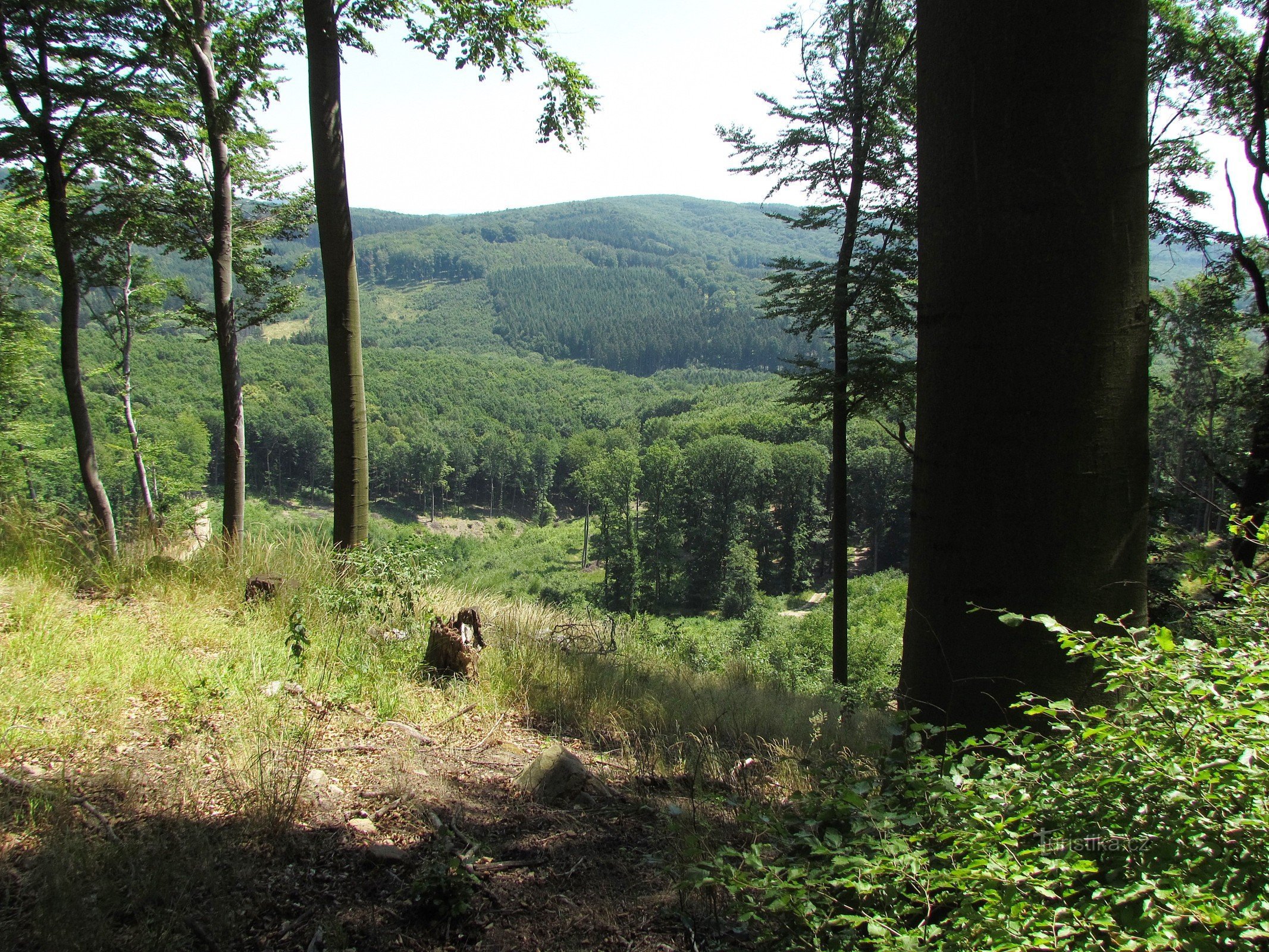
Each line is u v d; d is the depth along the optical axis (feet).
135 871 7.95
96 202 34.55
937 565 8.77
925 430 8.94
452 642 17.04
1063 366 7.86
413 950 7.66
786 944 6.71
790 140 37.70
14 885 7.64
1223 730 5.51
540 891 8.91
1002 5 7.80
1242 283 36.29
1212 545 14.99
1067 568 7.93
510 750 13.75
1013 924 4.99
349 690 14.49
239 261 37.19
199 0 30.66
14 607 15.74
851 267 37.91
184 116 32.45
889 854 6.27
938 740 8.66
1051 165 7.75
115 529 24.38
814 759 14.28
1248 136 35.68
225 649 15.48
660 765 13.70
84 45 30.60
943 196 8.48
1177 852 5.15
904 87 35.40
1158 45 33.45
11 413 56.54
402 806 10.57
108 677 12.89
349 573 21.27
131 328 55.31
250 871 8.39
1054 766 6.54
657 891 8.98
